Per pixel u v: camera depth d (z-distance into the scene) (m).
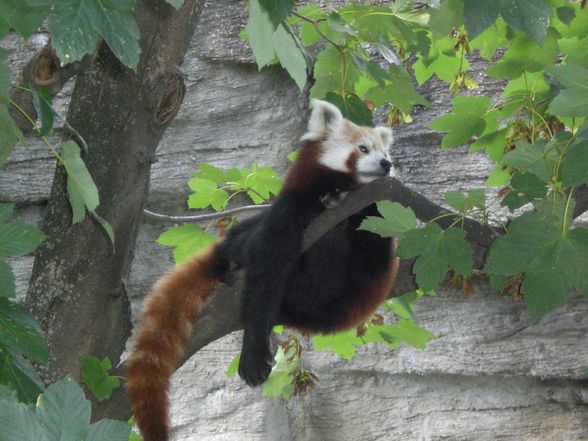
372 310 9.25
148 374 8.16
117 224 7.68
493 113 9.08
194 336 8.62
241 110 14.26
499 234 7.97
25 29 5.31
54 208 7.84
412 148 13.51
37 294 7.72
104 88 7.58
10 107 7.10
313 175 9.55
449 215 7.60
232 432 13.49
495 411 12.77
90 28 4.80
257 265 8.71
